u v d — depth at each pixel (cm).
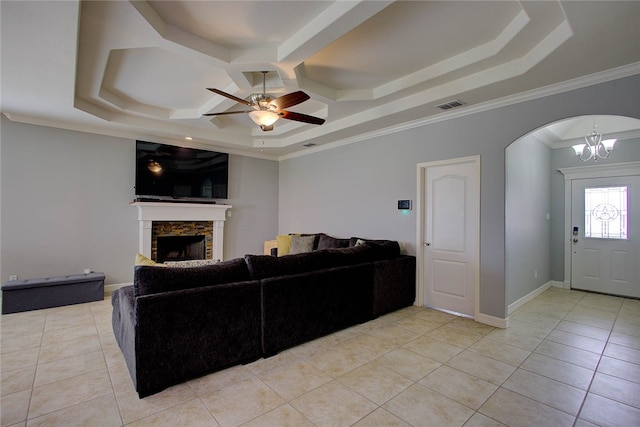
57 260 457
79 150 472
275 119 321
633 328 354
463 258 398
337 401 215
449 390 229
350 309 346
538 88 318
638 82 269
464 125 387
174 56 299
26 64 269
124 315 255
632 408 209
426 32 262
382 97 377
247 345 266
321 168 596
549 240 557
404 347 301
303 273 307
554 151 562
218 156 600
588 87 293
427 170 436
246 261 281
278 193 707
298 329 299
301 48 259
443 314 402
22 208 433
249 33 259
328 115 450
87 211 479
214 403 212
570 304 449
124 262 509
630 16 203
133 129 483
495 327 355
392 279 402
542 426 191
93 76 321
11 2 188
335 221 566
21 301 397
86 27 230
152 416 198
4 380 238
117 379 241
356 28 254
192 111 461
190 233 579
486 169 367
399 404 212
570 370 259
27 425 188
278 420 195
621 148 492
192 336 237
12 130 425
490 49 280
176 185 549
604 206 512
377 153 493
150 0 217
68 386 230
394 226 470
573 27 216
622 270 495
